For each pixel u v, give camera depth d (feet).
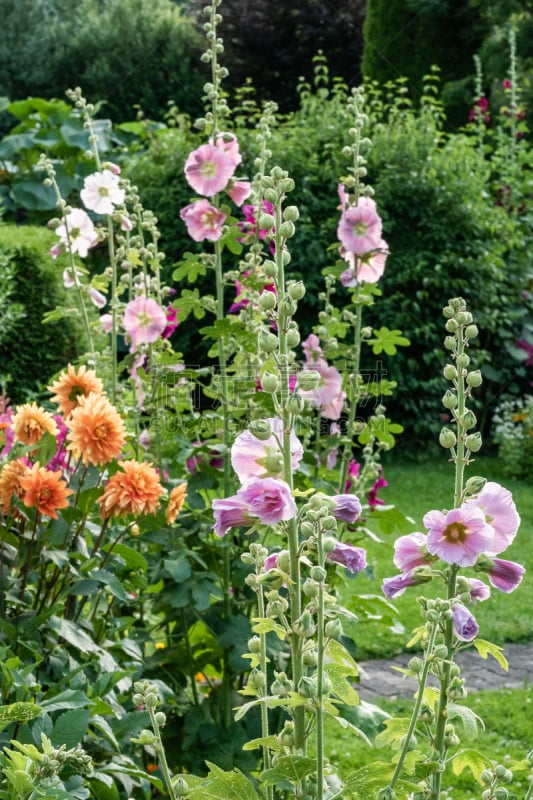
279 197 5.36
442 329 28.30
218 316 10.77
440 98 35.53
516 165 31.63
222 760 9.42
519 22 33.71
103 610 8.89
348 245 10.85
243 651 9.29
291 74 58.65
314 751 11.96
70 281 11.93
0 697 6.68
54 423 8.35
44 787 5.59
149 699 5.38
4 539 8.11
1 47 59.82
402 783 4.86
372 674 14.56
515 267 30.27
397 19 35.50
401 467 27.45
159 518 9.11
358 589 17.70
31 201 33.96
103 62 55.16
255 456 5.24
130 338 11.48
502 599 17.44
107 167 11.84
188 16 60.29
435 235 27.96
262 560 5.81
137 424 11.24
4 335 20.13
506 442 27.35
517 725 12.59
